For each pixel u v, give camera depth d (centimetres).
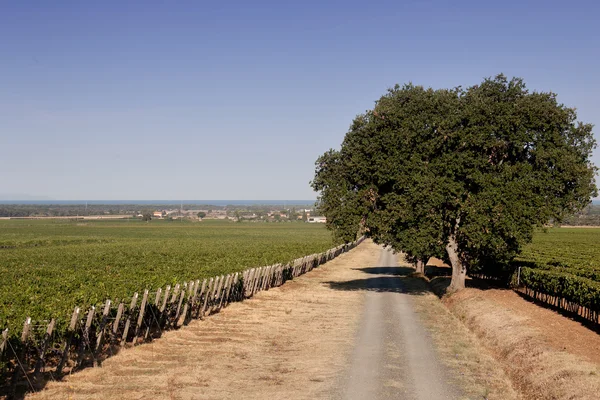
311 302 2897
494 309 2286
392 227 3031
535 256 4794
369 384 1330
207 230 15325
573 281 2138
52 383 1304
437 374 1436
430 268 5816
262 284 3372
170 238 10844
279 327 2125
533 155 2797
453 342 1867
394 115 2959
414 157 2855
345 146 3191
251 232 14388
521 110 2705
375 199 3120
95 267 4262
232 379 1370
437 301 3033
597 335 1773
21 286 2631
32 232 12838
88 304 1867
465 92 3031
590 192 2767
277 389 1287
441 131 2772
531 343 1638
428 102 2917
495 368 1521
